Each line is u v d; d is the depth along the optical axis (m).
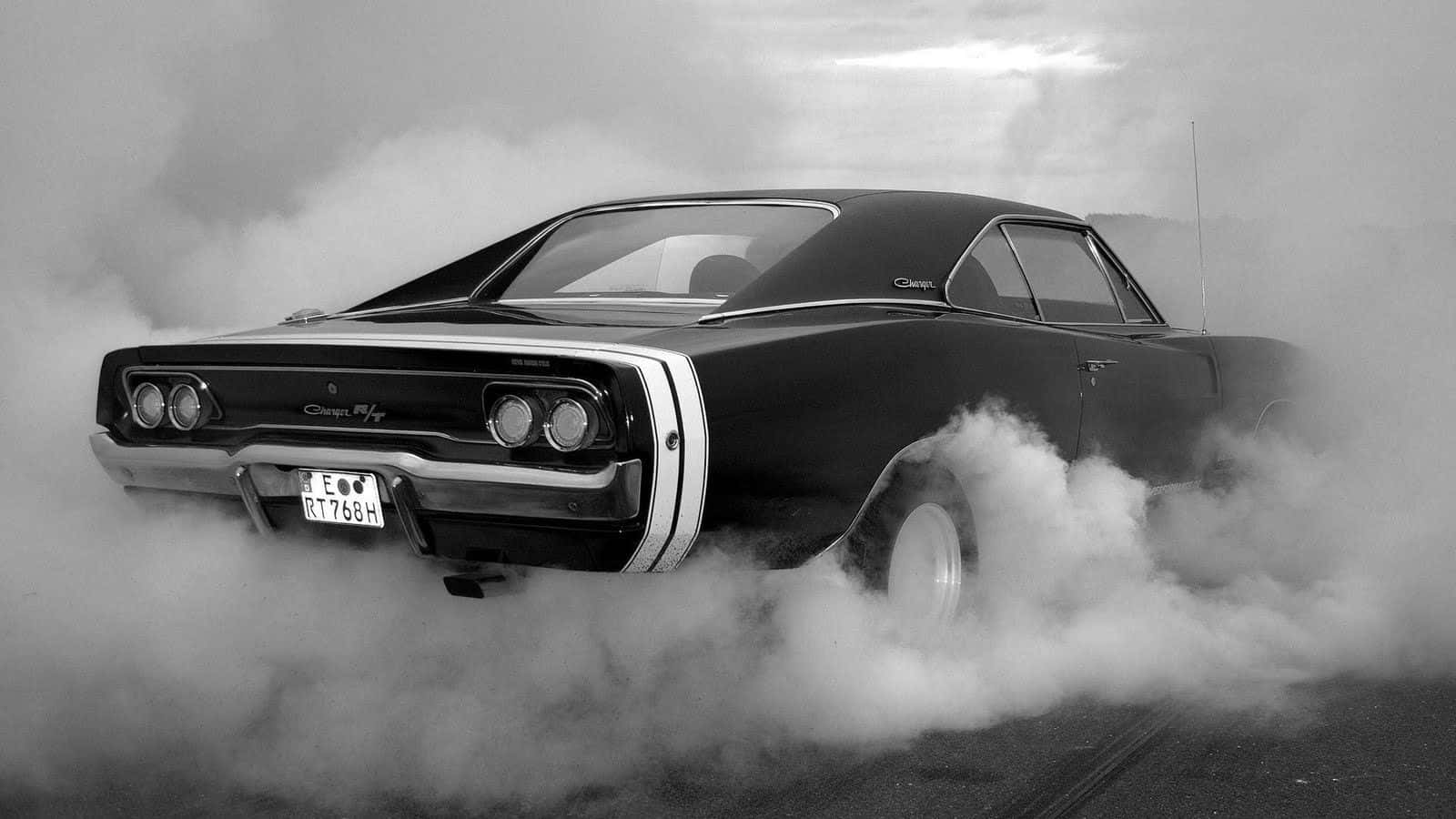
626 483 2.34
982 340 3.11
